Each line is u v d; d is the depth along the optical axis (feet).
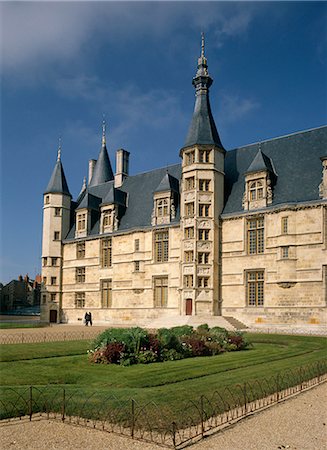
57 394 47.88
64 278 213.87
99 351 71.61
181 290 162.71
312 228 140.46
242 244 157.07
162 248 177.78
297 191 148.77
